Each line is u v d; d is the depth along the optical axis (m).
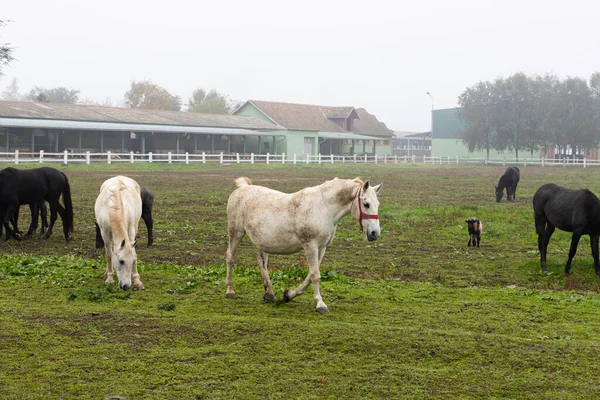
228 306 9.28
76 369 6.60
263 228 9.19
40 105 58.56
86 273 11.41
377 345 7.43
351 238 16.59
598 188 36.34
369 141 90.19
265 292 9.62
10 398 5.87
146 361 6.86
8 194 14.69
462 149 99.81
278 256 14.03
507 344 7.56
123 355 7.02
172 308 9.02
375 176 45.59
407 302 9.74
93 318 8.38
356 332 7.87
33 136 51.03
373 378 6.51
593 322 8.78
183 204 24.16
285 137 74.25
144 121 61.28
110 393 6.04
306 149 77.19
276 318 8.57
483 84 84.12
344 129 84.31
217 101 117.06
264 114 77.62
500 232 17.73
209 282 11.01
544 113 80.94
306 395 6.08
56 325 8.02
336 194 8.88
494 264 13.48
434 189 34.62
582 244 16.20
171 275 11.48
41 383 6.22
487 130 83.12
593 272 12.62
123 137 56.66
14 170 14.80
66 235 15.38
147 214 14.91
